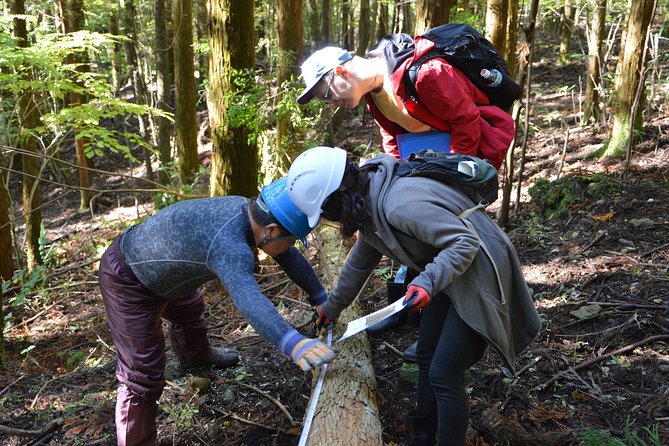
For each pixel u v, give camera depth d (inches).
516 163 295.1
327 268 167.6
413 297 81.6
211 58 195.9
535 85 498.3
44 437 123.5
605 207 206.2
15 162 458.0
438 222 83.3
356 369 114.7
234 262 90.6
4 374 162.6
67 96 458.0
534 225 207.3
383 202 87.4
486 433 109.7
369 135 464.1
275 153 241.9
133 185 533.3
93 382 146.6
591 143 301.7
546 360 131.0
